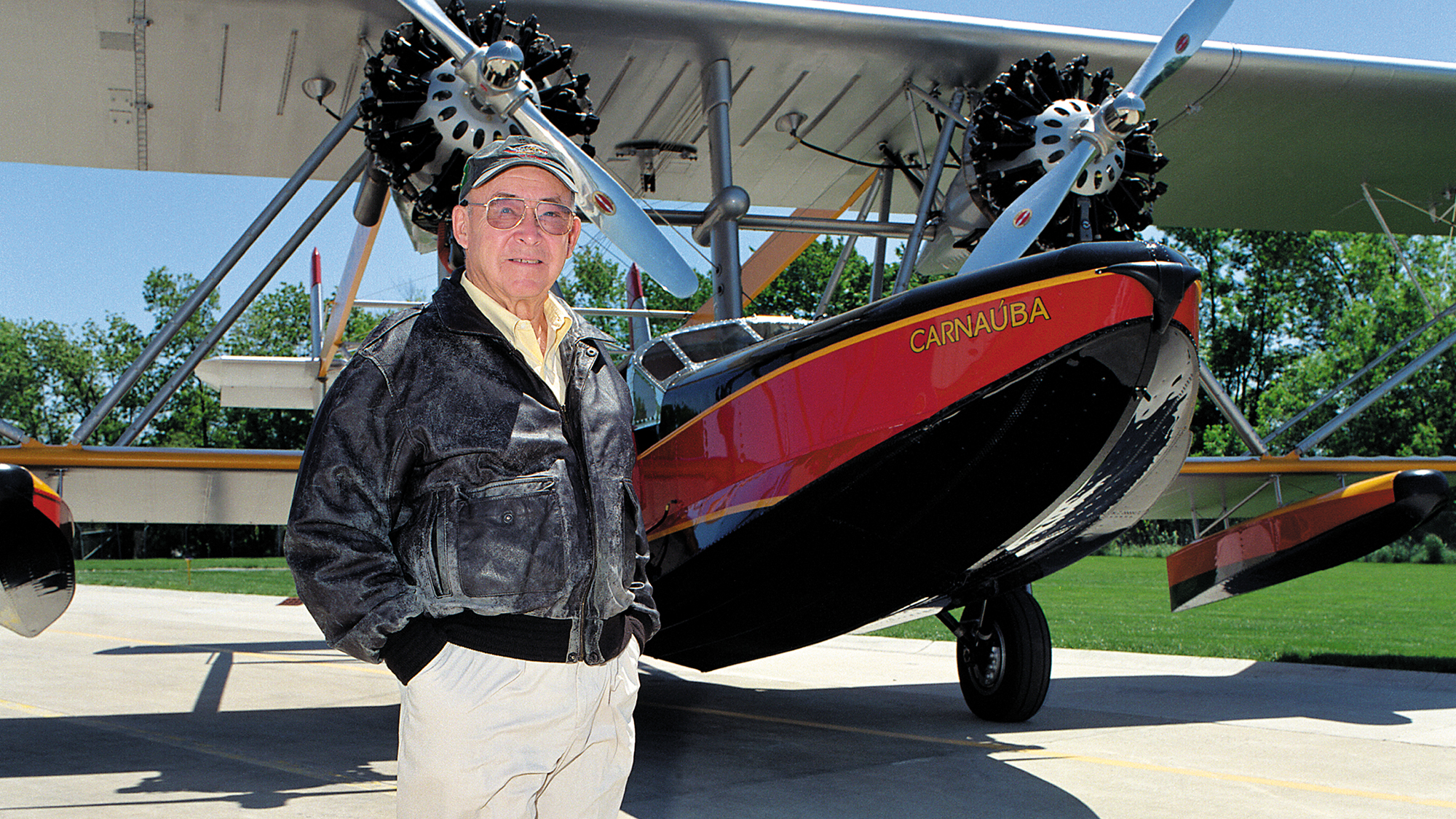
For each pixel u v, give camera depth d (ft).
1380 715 17.99
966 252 23.24
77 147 28.48
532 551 5.17
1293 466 24.72
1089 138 18.26
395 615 5.04
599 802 5.75
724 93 23.21
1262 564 22.03
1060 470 13.23
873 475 12.97
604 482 5.55
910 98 24.43
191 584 73.31
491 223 5.60
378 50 22.56
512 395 5.34
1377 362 26.30
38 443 20.49
